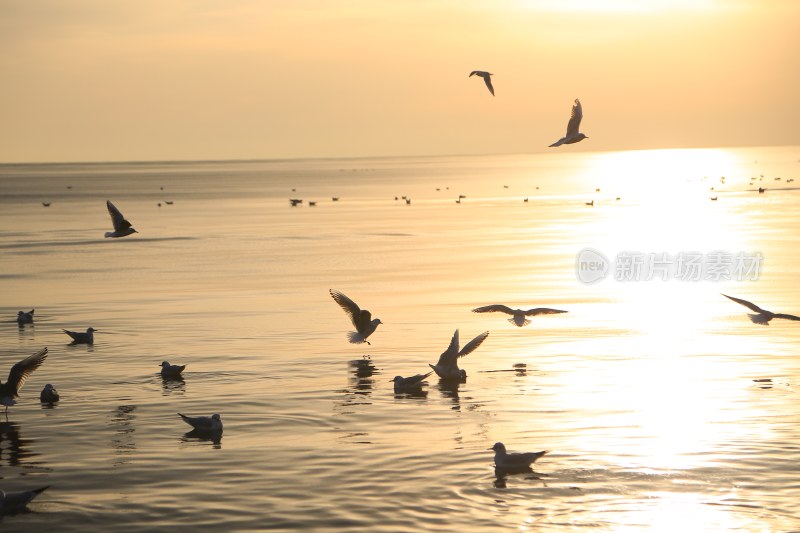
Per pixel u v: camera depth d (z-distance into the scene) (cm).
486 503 3041
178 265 9900
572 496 3091
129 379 4772
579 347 5406
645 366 4881
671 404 4138
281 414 4088
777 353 5169
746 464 3362
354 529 2852
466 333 5881
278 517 2944
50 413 4150
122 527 2884
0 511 3017
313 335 5903
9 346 5703
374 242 12269
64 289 8238
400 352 5366
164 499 3103
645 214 16675
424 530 2839
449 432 3784
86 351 5491
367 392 4453
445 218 16900
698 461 3397
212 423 3816
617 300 7131
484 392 4412
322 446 3625
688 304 6894
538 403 4197
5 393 3669
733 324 6069
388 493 3133
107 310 7019
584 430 3784
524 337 5728
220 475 3319
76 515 2980
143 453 3575
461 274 8756
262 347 5528
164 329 6162
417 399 4303
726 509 2975
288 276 8825
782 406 4088
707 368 4825
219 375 4828
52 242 13000
